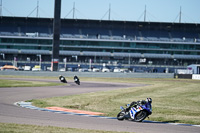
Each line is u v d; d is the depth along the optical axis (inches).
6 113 1344.7
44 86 3442.4
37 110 1512.1
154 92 2871.6
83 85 3836.1
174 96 2513.5
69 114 1419.8
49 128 991.6
